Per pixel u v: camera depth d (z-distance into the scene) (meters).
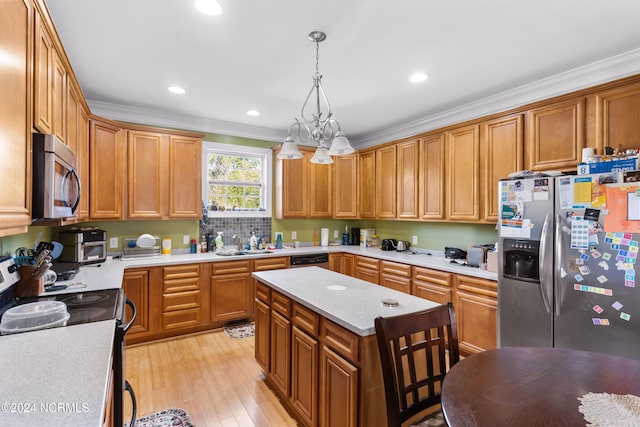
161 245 3.73
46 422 0.72
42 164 1.30
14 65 1.09
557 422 0.87
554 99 2.46
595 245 1.88
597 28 1.96
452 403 0.96
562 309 2.02
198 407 2.14
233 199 4.29
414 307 1.72
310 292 2.02
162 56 2.35
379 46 2.20
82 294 1.91
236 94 3.10
